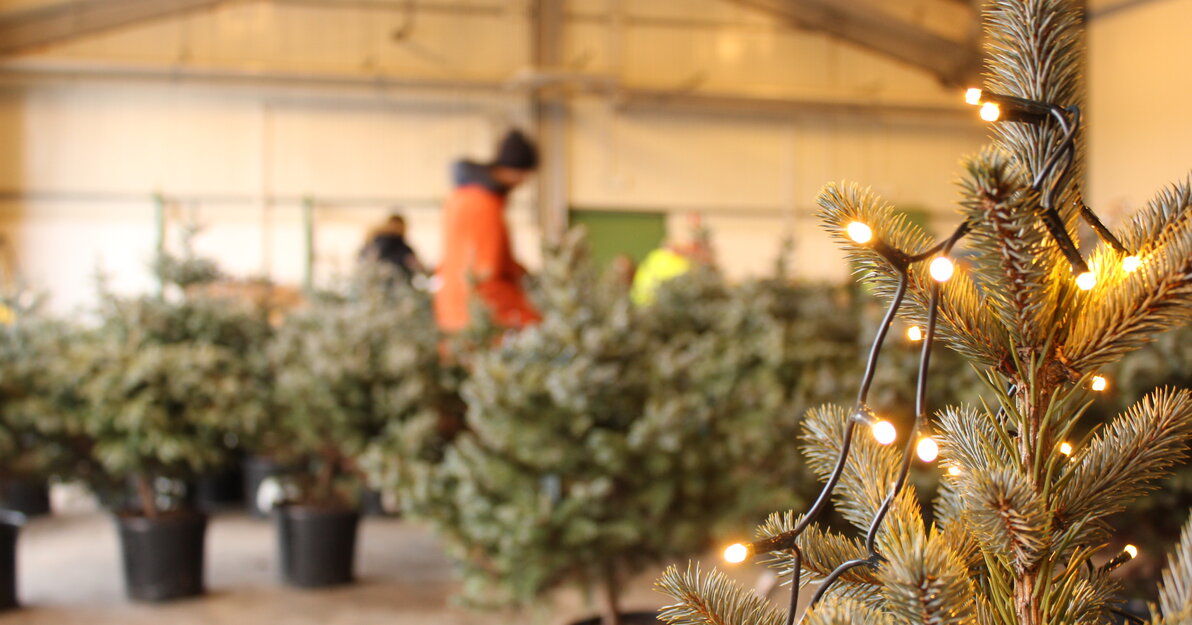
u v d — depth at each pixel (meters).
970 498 0.70
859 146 14.24
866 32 13.98
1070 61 0.71
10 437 3.59
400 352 3.54
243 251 12.51
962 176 0.64
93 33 12.25
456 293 3.87
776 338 3.22
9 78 12.08
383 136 12.81
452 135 12.95
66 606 3.77
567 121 13.39
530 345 2.57
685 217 13.75
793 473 2.62
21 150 12.12
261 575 4.23
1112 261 0.74
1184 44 9.73
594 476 2.40
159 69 12.16
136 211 12.34
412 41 12.99
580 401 2.36
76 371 3.52
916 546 0.63
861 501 0.85
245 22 12.58
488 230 3.84
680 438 2.35
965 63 14.06
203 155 12.45
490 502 2.42
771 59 13.96
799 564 0.76
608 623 2.52
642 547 2.48
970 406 0.84
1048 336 0.72
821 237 14.13
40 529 5.13
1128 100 10.38
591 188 13.48
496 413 2.41
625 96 13.35
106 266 12.25
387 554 4.59
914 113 14.27
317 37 12.76
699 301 3.83
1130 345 0.69
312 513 3.98
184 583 3.86
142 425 3.48
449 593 3.94
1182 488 2.19
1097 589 0.80
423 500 2.47
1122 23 10.43
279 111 12.59
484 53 13.20
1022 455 0.74
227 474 5.75
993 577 0.73
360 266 4.85
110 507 3.92
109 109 12.27
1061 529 0.74
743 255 13.94
